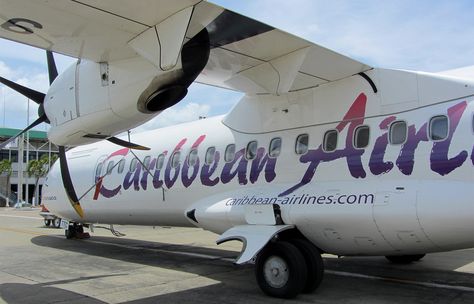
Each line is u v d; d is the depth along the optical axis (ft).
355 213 17.51
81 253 32.65
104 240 41.16
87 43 17.67
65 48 18.29
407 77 18.70
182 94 18.10
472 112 16.74
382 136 18.83
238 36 17.53
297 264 17.92
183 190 26.68
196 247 35.60
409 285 20.65
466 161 16.28
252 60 19.84
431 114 17.75
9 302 18.44
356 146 19.53
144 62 17.99
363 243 18.07
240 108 24.88
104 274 24.38
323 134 20.76
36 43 17.94
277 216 19.53
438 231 16.16
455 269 24.52
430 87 18.06
